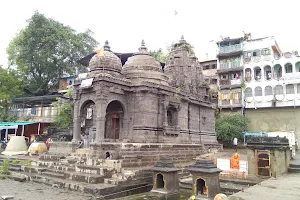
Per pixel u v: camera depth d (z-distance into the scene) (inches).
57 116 1395.2
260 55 1644.9
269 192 374.0
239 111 1680.6
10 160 848.3
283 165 597.6
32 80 1904.5
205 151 1026.7
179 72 1227.9
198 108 1134.4
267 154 577.0
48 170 693.3
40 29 1766.7
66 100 1493.6
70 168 665.6
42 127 1462.8
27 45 1785.2
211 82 1918.1
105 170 605.0
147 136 845.8
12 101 1715.1
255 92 1628.9
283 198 335.6
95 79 812.6
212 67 2033.7
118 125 931.3
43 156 799.7
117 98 855.1
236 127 1482.5
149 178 647.1
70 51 1868.8
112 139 852.0
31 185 608.1
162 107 912.9
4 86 1558.8
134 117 867.4
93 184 566.6
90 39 2079.2
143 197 525.3
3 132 1491.1
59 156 763.4
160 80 956.0
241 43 1715.1
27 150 1074.1
